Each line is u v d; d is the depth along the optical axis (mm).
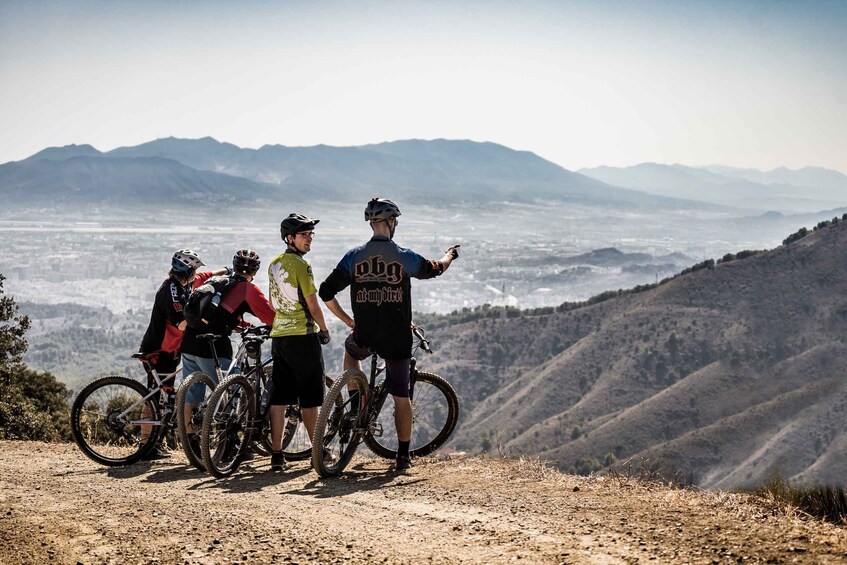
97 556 4285
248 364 7352
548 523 4645
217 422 6809
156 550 4371
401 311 6457
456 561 4039
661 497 5027
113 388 7758
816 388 196500
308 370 6887
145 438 7766
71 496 5902
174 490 6133
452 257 6742
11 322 21906
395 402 6617
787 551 3711
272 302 6949
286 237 6895
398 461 6676
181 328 7688
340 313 6648
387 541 4465
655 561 3783
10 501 5711
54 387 24781
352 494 5777
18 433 15109
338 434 6641
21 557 4273
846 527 4070
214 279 7504
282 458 7059
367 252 6449
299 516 5098
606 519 4629
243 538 4578
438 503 5359
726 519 4414
